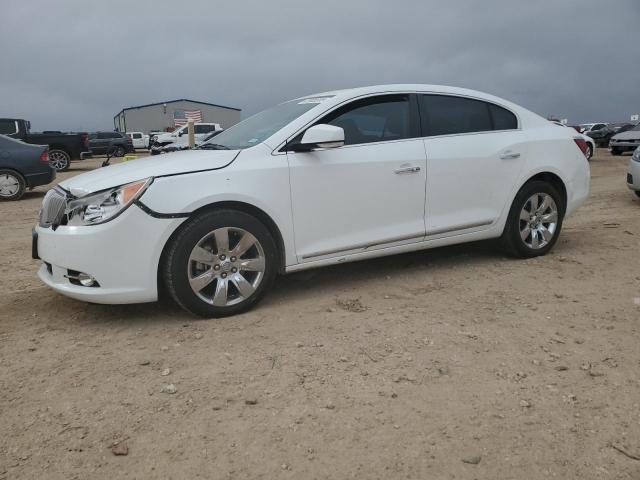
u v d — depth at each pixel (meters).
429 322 3.76
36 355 3.34
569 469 2.27
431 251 5.70
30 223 8.57
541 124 5.43
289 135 4.11
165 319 3.89
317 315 3.92
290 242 4.08
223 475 2.24
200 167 3.77
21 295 4.54
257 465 2.29
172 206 3.61
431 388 2.89
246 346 3.40
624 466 2.29
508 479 2.21
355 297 4.32
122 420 2.62
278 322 3.80
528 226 5.29
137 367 3.15
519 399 2.78
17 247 6.64
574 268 5.03
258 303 4.18
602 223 7.29
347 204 4.27
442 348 3.35
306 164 4.09
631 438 2.46
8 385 2.96
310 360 3.20
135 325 3.79
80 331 3.71
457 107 4.95
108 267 3.56
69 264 3.61
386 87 4.62
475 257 5.45
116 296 3.61
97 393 2.87
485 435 2.49
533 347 3.36
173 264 3.67
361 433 2.51
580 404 2.74
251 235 3.87
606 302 4.12
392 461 2.32
